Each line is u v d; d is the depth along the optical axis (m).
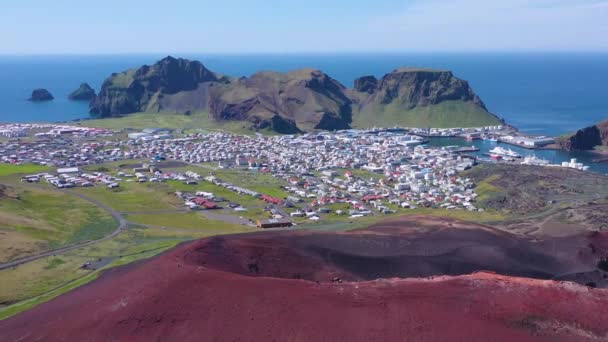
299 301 81.25
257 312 79.88
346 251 123.06
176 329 79.50
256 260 108.44
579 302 81.88
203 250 106.19
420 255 124.25
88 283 124.31
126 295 88.25
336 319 77.62
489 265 123.25
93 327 82.50
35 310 102.50
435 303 80.56
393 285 86.38
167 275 91.12
